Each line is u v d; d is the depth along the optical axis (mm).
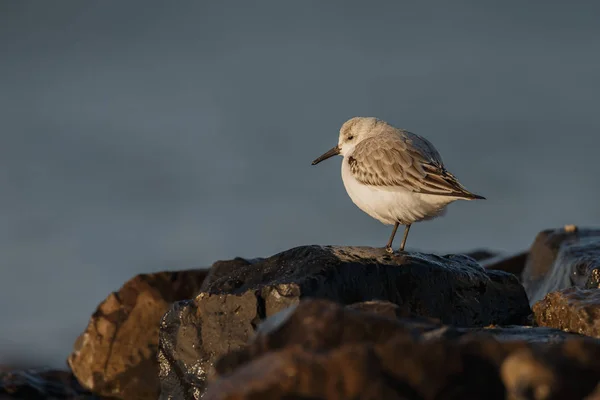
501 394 5355
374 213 10523
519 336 7453
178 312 8859
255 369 5504
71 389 11109
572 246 11867
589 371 5355
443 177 9852
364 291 8742
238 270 9211
